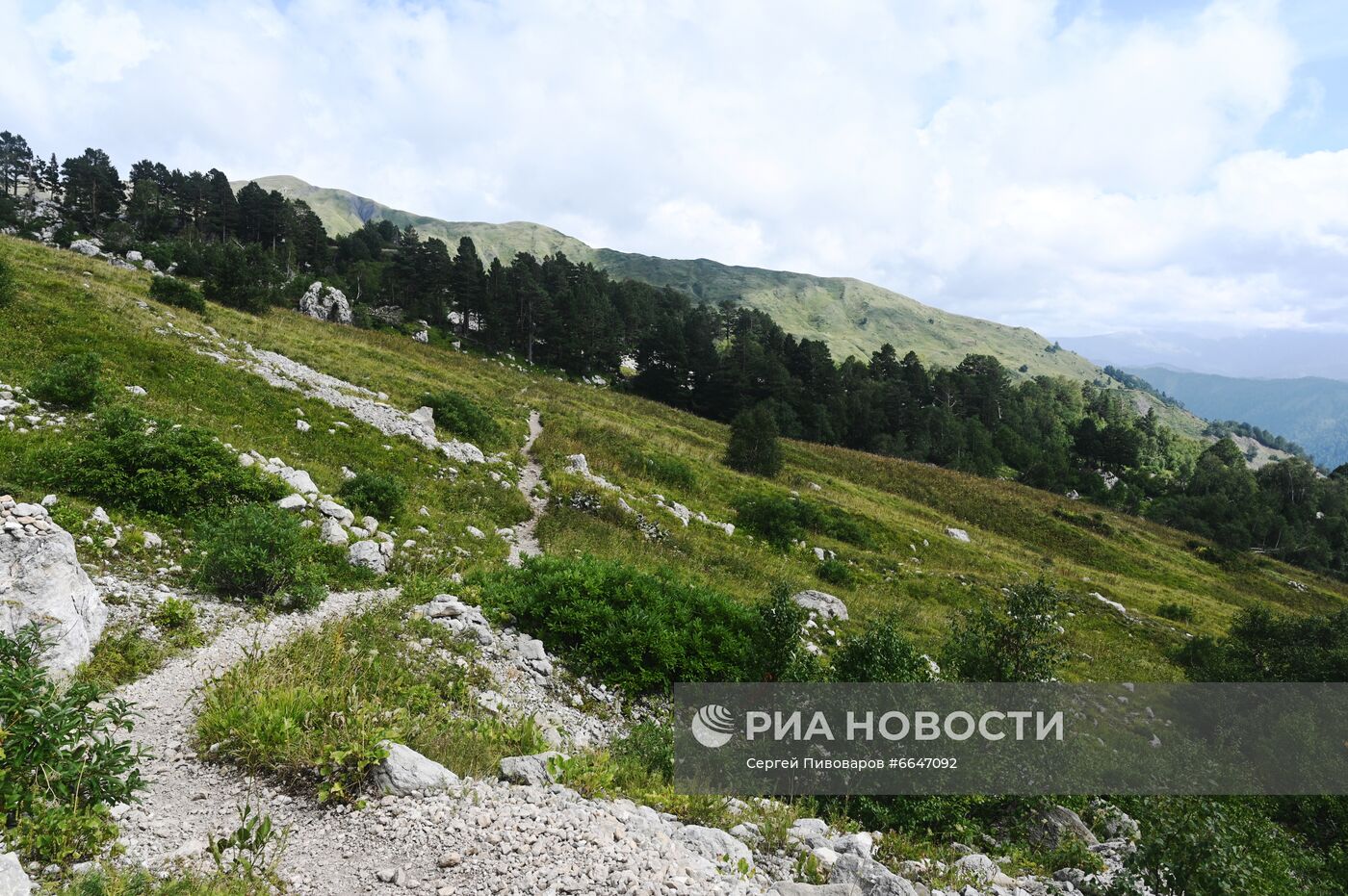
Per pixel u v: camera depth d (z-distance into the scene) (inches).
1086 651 1016.9
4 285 848.3
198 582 407.8
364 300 3951.8
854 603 968.9
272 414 860.6
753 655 478.9
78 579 314.0
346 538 549.0
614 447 1592.0
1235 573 2605.8
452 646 419.8
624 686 446.9
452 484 884.0
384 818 215.8
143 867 179.2
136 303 1143.0
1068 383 7598.4
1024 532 2283.5
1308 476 5260.8
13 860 158.9
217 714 257.1
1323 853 447.8
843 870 241.0
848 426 3831.2
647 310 5521.7
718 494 1525.6
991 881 277.3
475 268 4069.9
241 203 4997.5
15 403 589.3
